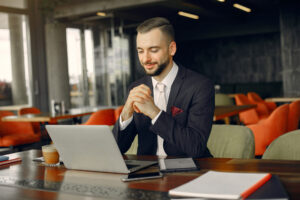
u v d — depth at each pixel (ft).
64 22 29.63
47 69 29.63
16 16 27.66
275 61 43.29
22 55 28.04
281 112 12.88
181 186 3.35
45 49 29.58
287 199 2.92
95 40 29.94
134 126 6.02
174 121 5.10
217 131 6.47
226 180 3.45
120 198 3.43
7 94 26.94
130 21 39.17
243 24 44.27
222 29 45.57
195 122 5.40
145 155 5.71
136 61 40.37
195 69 48.08
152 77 6.08
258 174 3.60
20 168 5.06
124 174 4.35
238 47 45.32
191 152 5.05
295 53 31.76
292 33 31.86
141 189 3.67
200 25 46.73
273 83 41.63
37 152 6.49
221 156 6.28
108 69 30.19
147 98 5.10
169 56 5.65
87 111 19.65
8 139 16.48
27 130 18.01
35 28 28.94
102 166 4.50
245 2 35.53
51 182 4.19
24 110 19.60
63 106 19.02
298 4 31.53
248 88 42.70
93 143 4.39
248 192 3.07
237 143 6.19
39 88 29.19
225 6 37.04
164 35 5.46
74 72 29.96
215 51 46.70
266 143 13.02
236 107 16.14
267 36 43.52
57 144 4.76
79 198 3.54
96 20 29.66
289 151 5.45
